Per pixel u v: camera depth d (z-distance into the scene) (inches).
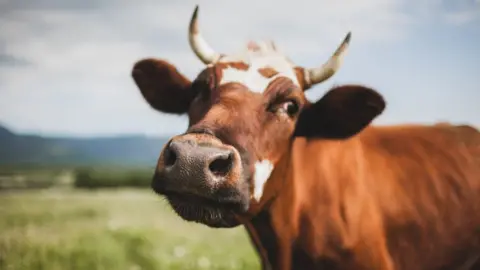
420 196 77.1
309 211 72.2
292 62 72.7
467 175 80.6
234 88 66.0
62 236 142.1
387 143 79.4
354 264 72.1
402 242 76.3
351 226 72.1
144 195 326.0
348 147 75.7
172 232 159.6
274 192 68.3
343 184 73.2
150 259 121.2
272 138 66.0
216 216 60.8
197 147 57.8
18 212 198.1
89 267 116.3
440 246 78.3
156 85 76.1
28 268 115.0
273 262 73.0
